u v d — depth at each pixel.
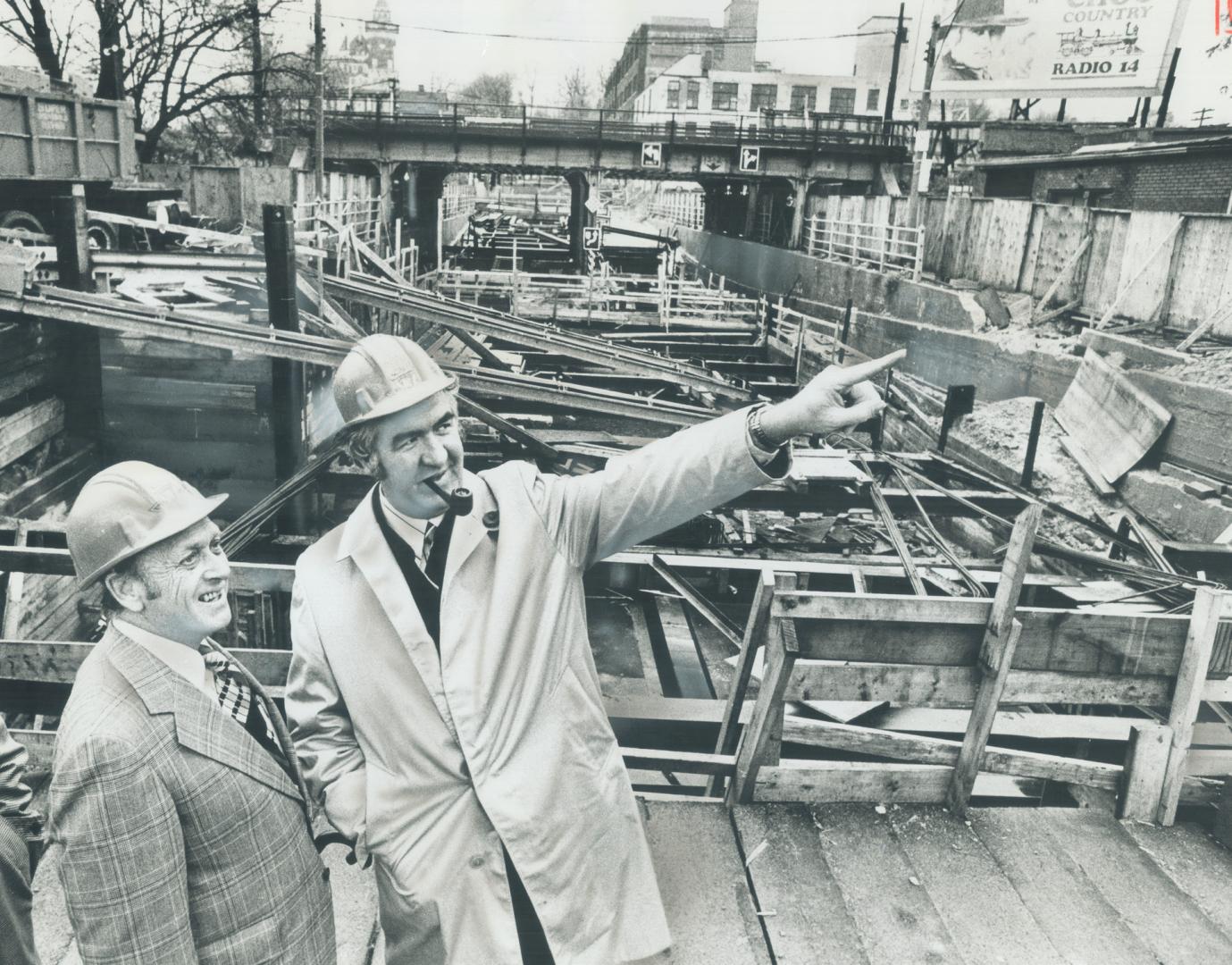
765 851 2.68
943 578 5.83
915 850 2.73
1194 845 2.82
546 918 1.54
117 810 1.16
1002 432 8.86
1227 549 6.39
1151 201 10.38
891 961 2.28
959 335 10.48
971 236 12.05
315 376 8.33
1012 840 2.80
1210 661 2.79
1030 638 2.86
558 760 1.58
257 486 8.34
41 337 7.79
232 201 13.20
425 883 1.54
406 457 1.48
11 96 8.66
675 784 3.76
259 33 15.36
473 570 1.55
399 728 1.56
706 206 23.33
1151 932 2.43
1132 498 7.36
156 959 1.20
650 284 17.47
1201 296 8.29
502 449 9.02
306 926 1.41
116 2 14.66
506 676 1.55
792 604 2.70
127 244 11.73
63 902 2.41
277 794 1.37
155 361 8.12
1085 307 9.95
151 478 1.29
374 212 17.80
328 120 16.03
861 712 3.70
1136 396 7.57
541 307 16.30
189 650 1.34
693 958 2.27
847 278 14.12
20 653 2.94
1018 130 15.52
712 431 1.55
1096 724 3.48
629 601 7.31
